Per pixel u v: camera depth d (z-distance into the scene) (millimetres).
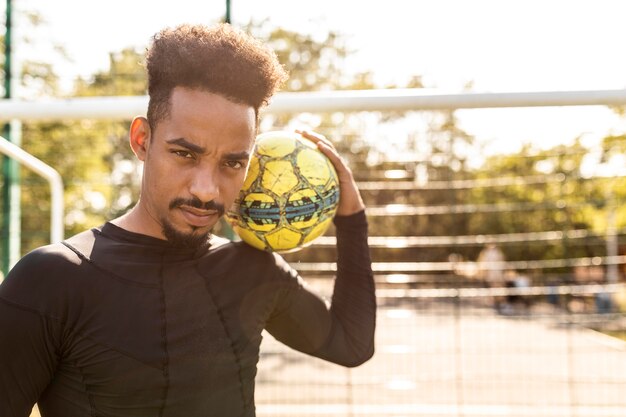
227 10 3160
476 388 5910
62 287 1152
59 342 1155
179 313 1236
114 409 1171
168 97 1140
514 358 7500
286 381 6117
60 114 2412
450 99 2404
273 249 1488
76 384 1177
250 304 1366
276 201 1442
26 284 1137
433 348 8039
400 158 5047
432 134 5492
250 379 1347
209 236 1330
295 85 4867
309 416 4910
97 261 1202
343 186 1599
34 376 1139
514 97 2424
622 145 4984
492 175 10023
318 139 1600
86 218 8617
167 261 1267
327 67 5004
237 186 1200
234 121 1142
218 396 1255
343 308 1578
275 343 6656
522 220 12266
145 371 1174
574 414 4949
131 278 1212
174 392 1199
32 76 5359
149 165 1179
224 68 1127
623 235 10281
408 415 4938
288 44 4789
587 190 8703
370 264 1621
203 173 1142
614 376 6371
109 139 8789
